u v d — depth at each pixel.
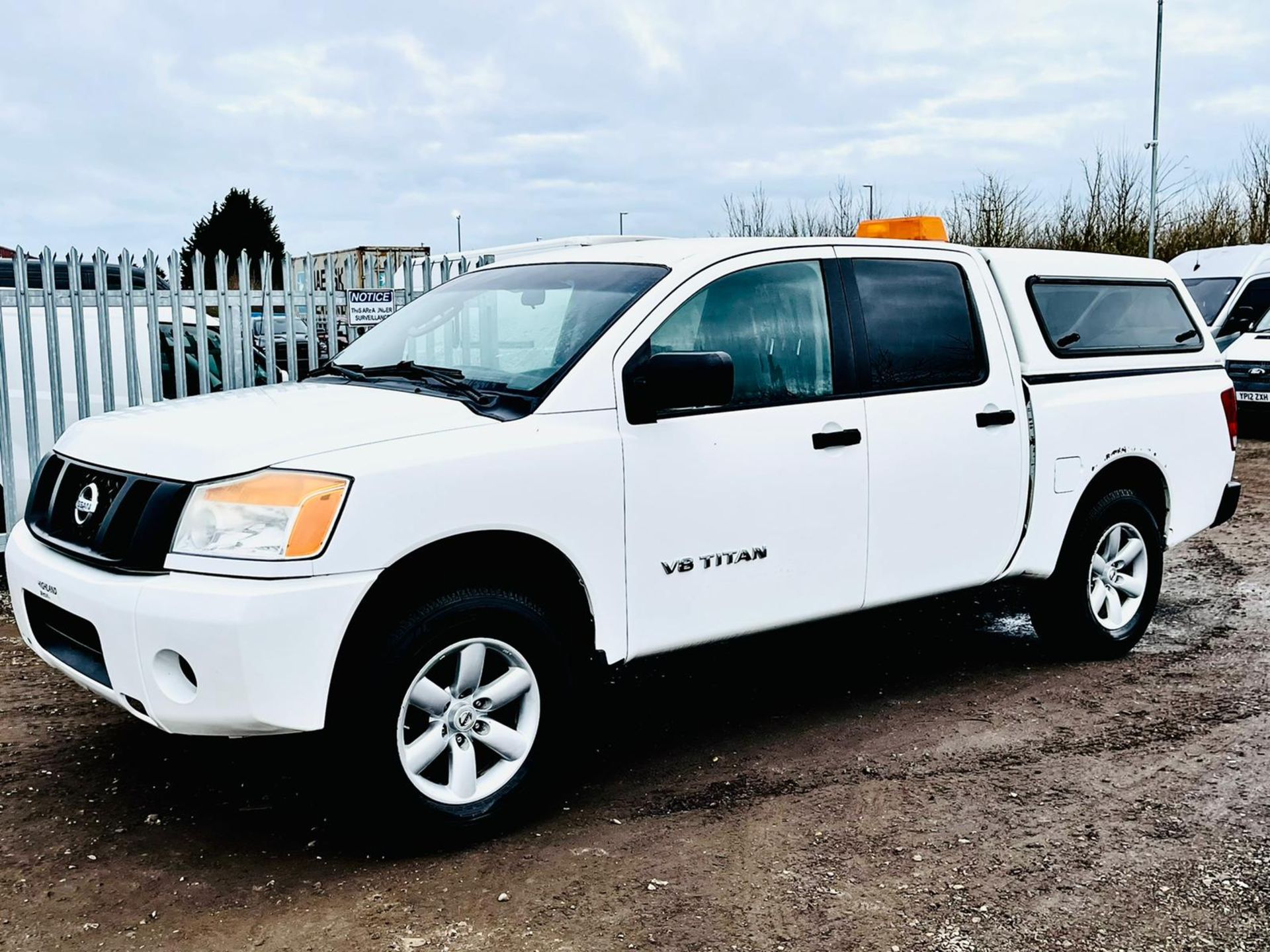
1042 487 5.14
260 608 3.21
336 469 3.37
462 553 3.64
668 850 3.66
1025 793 4.10
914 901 3.34
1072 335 5.37
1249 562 7.91
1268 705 5.01
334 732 3.48
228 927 3.20
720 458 4.12
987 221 27.33
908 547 4.68
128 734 4.61
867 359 4.59
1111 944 3.12
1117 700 5.09
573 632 3.91
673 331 4.11
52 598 3.65
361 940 3.13
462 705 3.63
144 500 3.46
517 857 3.61
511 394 3.85
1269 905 3.32
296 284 8.13
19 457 7.09
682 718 4.92
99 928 3.19
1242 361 14.23
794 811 3.96
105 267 7.21
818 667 5.62
